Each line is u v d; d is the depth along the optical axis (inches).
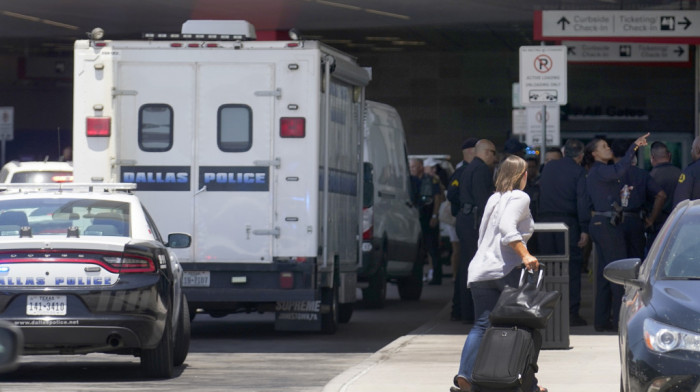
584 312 2343.8
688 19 3011.8
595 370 1512.1
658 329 1021.8
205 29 2025.1
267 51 1931.6
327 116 1958.7
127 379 1503.4
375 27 4254.4
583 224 1991.9
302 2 3609.7
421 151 5369.1
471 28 4286.4
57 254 1418.6
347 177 2140.7
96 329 1409.9
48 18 4067.4
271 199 1930.4
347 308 2294.5
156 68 1942.7
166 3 3654.0
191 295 1931.6
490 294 1294.3
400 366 1560.0
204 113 1937.7
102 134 1935.3
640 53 3550.7
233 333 2129.7
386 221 2605.8
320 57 1932.8
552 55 2367.1
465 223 2078.0
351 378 1451.8
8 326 573.6
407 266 2810.0
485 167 2063.2
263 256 1931.6
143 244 1455.5
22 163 2783.0
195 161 1939.0
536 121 2974.9
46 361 1706.4
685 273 1118.4
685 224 1170.6
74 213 1526.8
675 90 5236.2
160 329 1457.9
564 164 2053.4
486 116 5334.6
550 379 1435.8
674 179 2028.8
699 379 992.2
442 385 1390.3
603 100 5265.8
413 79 5354.3
